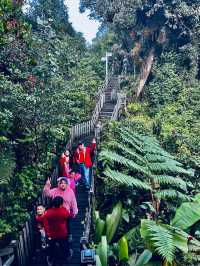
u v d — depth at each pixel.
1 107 10.72
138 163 12.19
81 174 13.05
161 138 16.52
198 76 29.33
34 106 12.05
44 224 7.86
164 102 27.48
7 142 10.79
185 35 29.64
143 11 29.92
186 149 15.20
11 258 7.70
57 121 13.93
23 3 11.41
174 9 28.62
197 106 24.94
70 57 24.41
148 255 8.24
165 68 29.52
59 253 7.88
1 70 12.51
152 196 10.75
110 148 13.18
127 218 10.34
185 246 8.52
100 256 8.16
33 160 12.78
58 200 7.89
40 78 14.50
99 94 27.30
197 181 13.20
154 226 8.70
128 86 31.94
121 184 11.65
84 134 20.61
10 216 10.17
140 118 22.17
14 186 11.11
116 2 30.59
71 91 22.34
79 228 10.76
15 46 11.99
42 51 15.73
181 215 9.38
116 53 35.81
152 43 30.81
